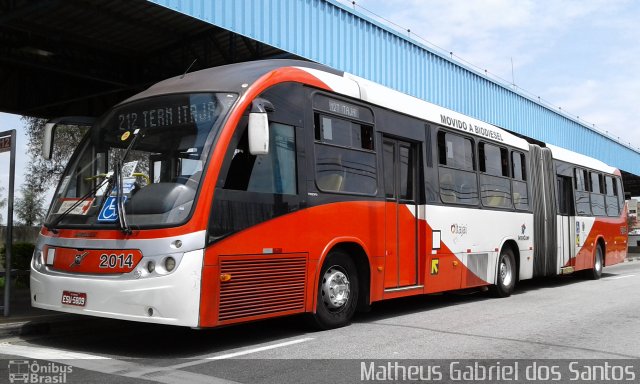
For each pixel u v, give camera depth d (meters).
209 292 5.98
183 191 6.08
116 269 6.05
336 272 7.82
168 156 6.47
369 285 8.23
